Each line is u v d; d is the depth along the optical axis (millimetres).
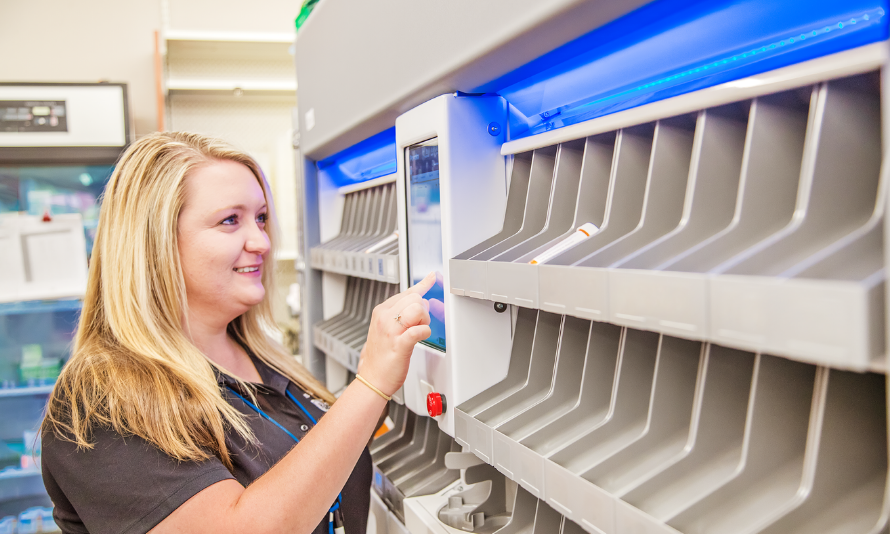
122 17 3631
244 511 837
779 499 568
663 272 524
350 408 933
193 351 1057
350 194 2102
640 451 694
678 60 747
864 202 537
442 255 1050
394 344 935
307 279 2131
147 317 1010
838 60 493
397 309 963
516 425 878
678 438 703
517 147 989
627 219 778
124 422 903
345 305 2176
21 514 3023
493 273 845
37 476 3139
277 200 3471
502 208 1058
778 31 629
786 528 519
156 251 1040
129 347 990
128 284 1018
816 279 441
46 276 2920
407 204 1220
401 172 1210
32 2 3508
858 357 369
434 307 1133
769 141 592
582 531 886
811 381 615
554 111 998
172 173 1052
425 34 972
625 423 765
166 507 841
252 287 1169
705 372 635
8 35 3480
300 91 1993
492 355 1062
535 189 970
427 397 1124
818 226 523
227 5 3797
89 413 888
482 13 799
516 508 987
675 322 510
